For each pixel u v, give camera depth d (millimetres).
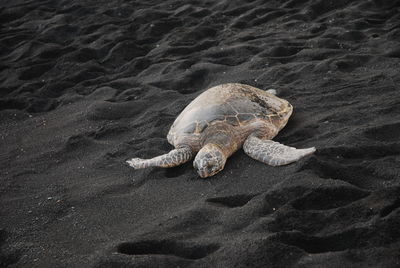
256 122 4512
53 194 4414
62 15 9008
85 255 3836
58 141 5125
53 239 4004
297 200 3928
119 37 7379
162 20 7848
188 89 5785
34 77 6637
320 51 5910
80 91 6113
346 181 4066
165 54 6613
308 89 5262
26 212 4266
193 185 4312
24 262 3854
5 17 9531
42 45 7586
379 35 6145
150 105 5547
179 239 3826
